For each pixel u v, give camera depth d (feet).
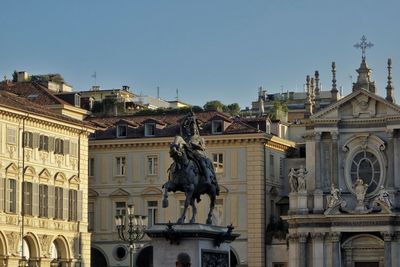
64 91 429.38
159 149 422.00
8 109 334.03
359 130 407.44
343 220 394.73
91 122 421.59
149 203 421.59
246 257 411.34
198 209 411.95
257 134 412.77
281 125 450.30
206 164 153.17
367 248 396.16
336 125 408.87
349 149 408.05
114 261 420.36
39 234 348.79
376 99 404.77
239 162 415.44
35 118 349.61
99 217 425.69
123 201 424.46
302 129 463.42
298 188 403.34
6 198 332.19
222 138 415.03
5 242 330.54
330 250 397.39
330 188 406.62
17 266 335.26
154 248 146.30
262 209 412.57
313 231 399.44
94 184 427.74
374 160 405.80
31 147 348.59
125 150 425.69
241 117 470.80
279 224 418.92
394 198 398.01
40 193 352.08
